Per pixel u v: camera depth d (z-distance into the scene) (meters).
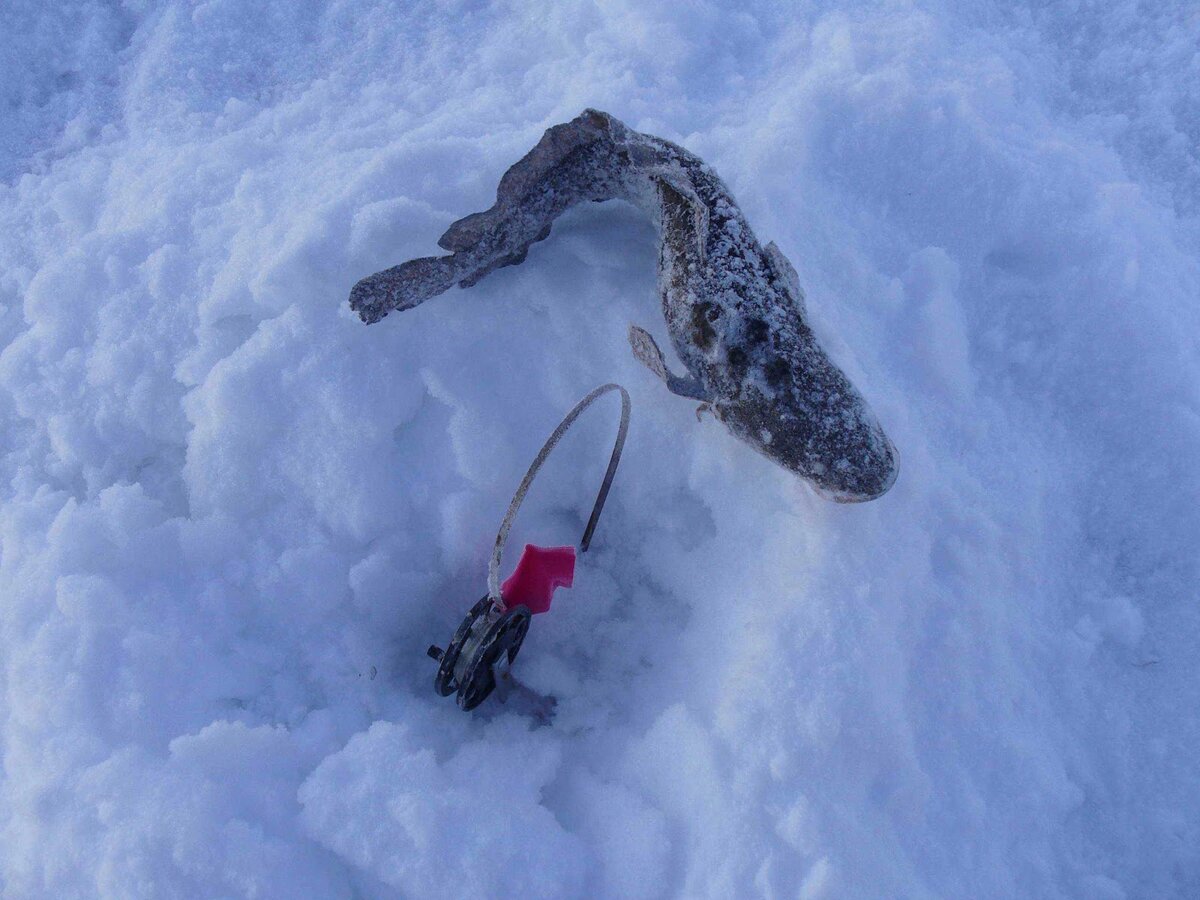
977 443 0.57
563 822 0.50
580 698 0.55
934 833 0.49
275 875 0.46
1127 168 0.72
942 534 0.54
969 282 0.63
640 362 0.56
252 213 0.60
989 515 0.55
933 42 0.69
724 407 0.51
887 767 0.49
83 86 0.72
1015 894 0.49
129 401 0.57
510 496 0.57
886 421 0.54
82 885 0.45
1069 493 0.59
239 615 0.53
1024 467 0.58
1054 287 0.62
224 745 0.48
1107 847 0.52
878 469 0.49
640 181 0.56
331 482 0.55
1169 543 0.58
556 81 0.68
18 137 0.71
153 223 0.61
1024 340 0.61
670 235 0.54
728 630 0.53
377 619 0.55
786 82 0.67
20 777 0.48
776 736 0.48
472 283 0.58
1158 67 0.75
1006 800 0.51
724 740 0.49
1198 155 0.72
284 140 0.66
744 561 0.54
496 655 0.51
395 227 0.56
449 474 0.57
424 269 0.55
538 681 0.55
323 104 0.69
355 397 0.55
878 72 0.66
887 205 0.64
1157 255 0.65
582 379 0.58
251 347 0.55
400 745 0.49
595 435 0.58
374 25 0.73
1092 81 0.75
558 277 0.58
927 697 0.51
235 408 0.55
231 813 0.47
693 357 0.52
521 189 0.56
